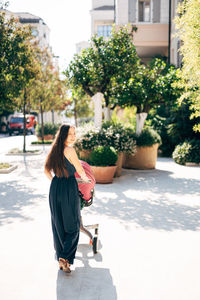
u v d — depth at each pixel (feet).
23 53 34.14
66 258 10.80
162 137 47.34
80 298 9.40
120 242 13.75
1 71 32.45
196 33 22.82
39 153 48.83
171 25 54.95
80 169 11.27
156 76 34.58
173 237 14.35
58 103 67.26
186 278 10.64
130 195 22.47
